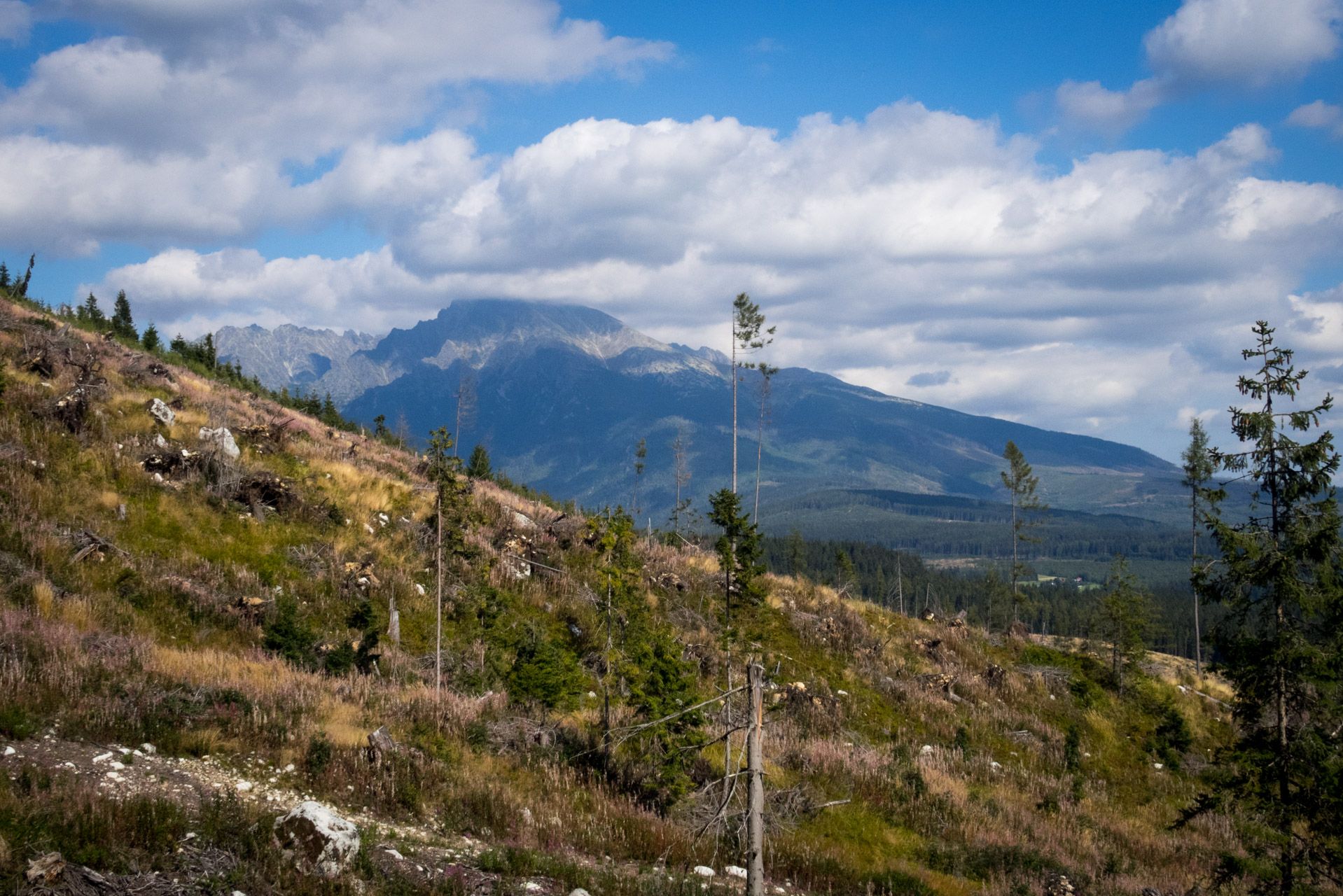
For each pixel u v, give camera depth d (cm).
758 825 921
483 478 5475
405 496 3231
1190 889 1844
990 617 6275
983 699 3130
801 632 3103
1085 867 1944
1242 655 1522
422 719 1742
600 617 2545
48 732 1141
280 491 2725
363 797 1285
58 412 2562
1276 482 1520
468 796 1423
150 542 2258
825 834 1856
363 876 988
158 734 1253
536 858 1218
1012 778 2586
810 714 2578
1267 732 1526
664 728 1722
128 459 2534
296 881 913
